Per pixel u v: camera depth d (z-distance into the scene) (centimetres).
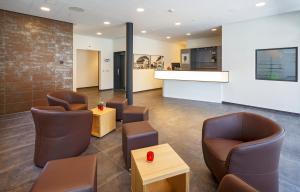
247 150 165
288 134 367
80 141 270
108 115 371
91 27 702
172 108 591
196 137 352
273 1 434
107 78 1019
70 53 638
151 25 664
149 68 1029
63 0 431
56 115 238
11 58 516
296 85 513
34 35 552
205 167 251
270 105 566
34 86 562
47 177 152
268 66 563
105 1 436
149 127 270
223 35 657
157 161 184
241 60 619
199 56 959
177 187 189
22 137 351
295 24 506
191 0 428
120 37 948
